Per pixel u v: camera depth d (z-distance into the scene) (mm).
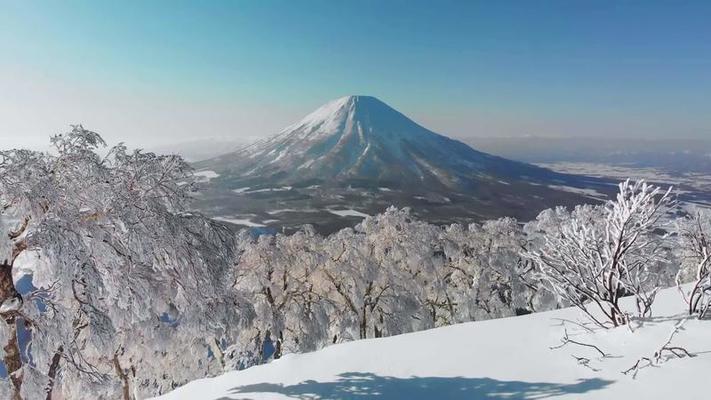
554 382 4816
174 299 9789
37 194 7027
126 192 8359
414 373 5625
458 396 4883
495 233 32156
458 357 5906
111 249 8070
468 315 28438
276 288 21562
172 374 18500
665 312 6344
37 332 7523
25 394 7441
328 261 24375
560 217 28188
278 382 6086
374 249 27734
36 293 7688
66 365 8727
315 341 21438
